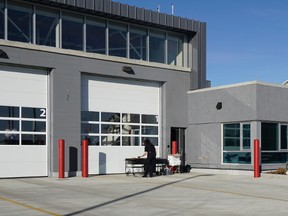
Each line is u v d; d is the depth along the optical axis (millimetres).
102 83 22984
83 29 22469
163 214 10281
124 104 23781
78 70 21703
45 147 20797
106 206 11398
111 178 20234
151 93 24984
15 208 10867
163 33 25969
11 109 19906
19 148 20000
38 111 20703
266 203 12336
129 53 24266
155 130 25031
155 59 25453
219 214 10406
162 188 15938
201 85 26672
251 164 22125
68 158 21141
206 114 24656
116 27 23891
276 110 23047
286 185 17406
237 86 23031
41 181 18453
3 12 19969
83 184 17234
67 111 21203
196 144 25125
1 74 19703
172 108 25312
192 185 17125
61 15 21734
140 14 23938
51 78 20891
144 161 21219
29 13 20734
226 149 23453
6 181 18391
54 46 21469
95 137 22531
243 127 22734
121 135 23531
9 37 20031
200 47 26750
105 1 22547
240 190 15547
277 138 23203
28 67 20469
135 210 10812
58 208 10953
